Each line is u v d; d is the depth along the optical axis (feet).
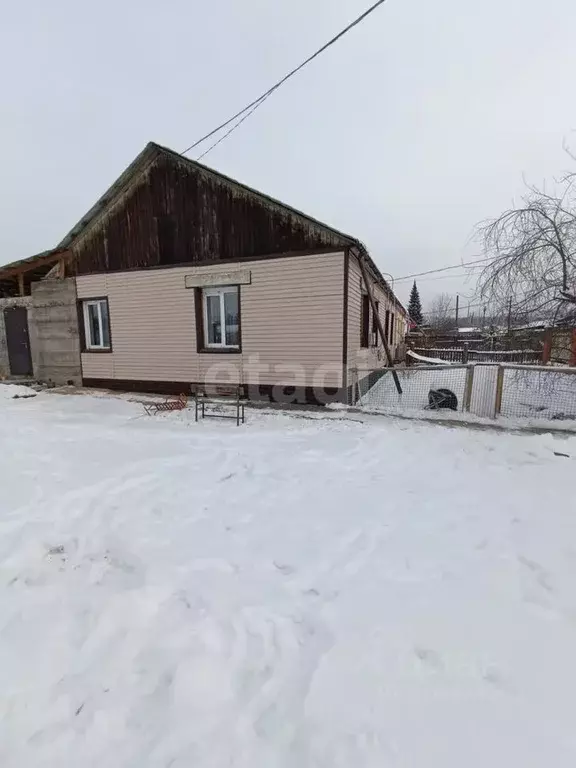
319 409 25.11
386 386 29.71
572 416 20.79
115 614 7.43
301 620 7.30
